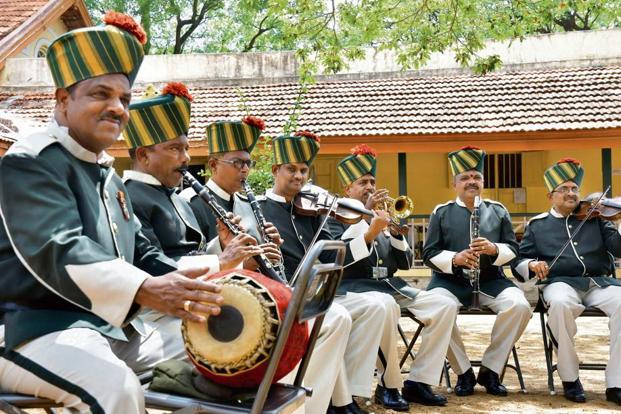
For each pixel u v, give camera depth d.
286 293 2.82
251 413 2.59
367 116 14.19
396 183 17.47
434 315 5.86
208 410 2.73
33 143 2.88
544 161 17.23
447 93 14.95
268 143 11.98
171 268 3.54
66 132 2.99
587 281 6.40
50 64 2.99
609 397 6.04
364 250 5.61
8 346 2.77
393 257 6.22
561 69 15.71
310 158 5.73
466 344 9.13
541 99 14.33
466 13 11.11
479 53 16.09
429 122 13.78
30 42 17.39
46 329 2.80
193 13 27.47
